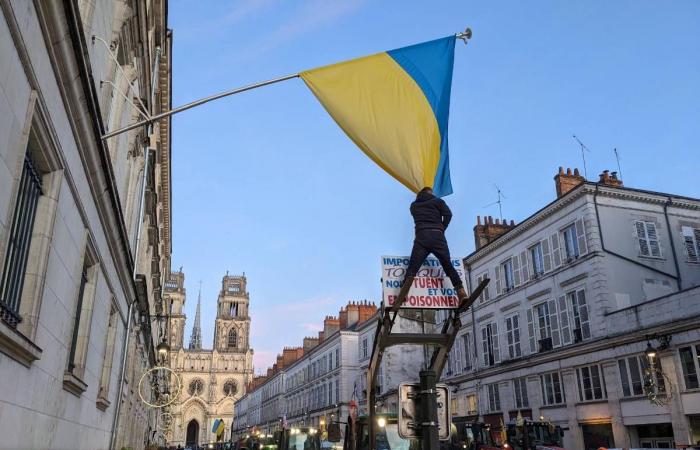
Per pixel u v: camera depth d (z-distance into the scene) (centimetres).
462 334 3866
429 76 902
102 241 1108
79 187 843
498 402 3356
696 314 2136
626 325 2464
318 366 6512
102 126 888
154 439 4716
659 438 2280
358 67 879
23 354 618
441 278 745
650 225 2877
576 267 2823
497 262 3553
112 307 1418
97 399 1219
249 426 9800
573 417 2695
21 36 533
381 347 739
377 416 1209
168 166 2866
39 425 733
